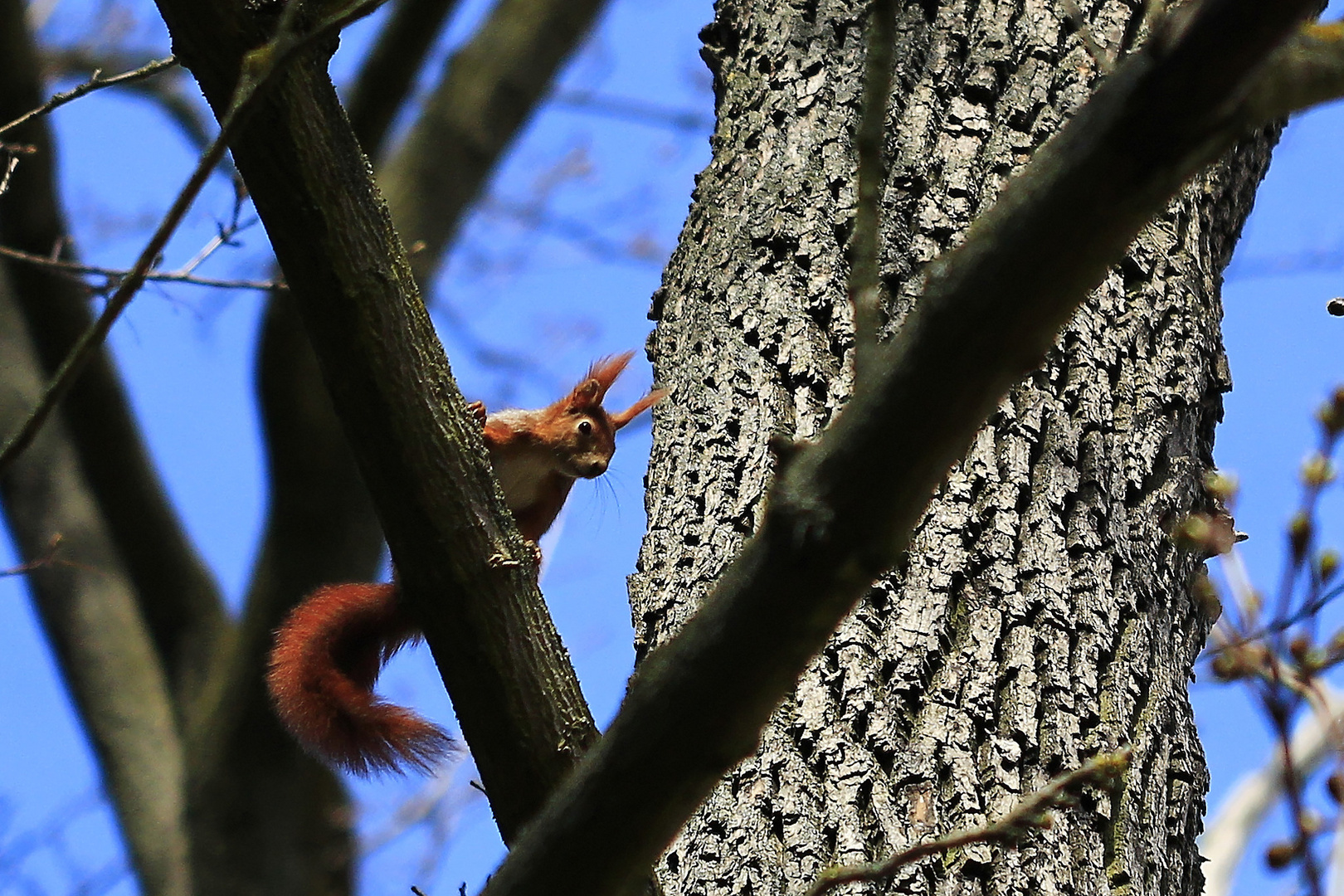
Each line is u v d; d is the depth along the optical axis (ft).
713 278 25.05
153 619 50.39
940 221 23.98
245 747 47.60
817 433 22.40
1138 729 20.40
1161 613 21.86
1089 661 20.65
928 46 26.14
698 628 12.36
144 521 48.91
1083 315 23.65
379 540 45.93
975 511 21.66
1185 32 10.25
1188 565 22.70
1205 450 24.23
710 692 12.34
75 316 43.80
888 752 19.71
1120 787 19.57
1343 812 11.84
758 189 25.52
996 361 11.27
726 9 28.89
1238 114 10.48
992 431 22.35
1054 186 10.87
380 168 49.65
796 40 26.94
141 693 50.47
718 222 25.80
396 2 41.55
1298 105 10.53
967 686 20.18
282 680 24.12
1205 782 21.22
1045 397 22.77
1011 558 21.29
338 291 17.58
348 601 26.12
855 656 20.49
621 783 12.85
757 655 12.15
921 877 18.58
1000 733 19.89
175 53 17.95
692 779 12.74
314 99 17.58
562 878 13.26
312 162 17.43
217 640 50.11
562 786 13.33
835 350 23.20
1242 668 12.10
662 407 24.50
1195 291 24.84
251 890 47.16
